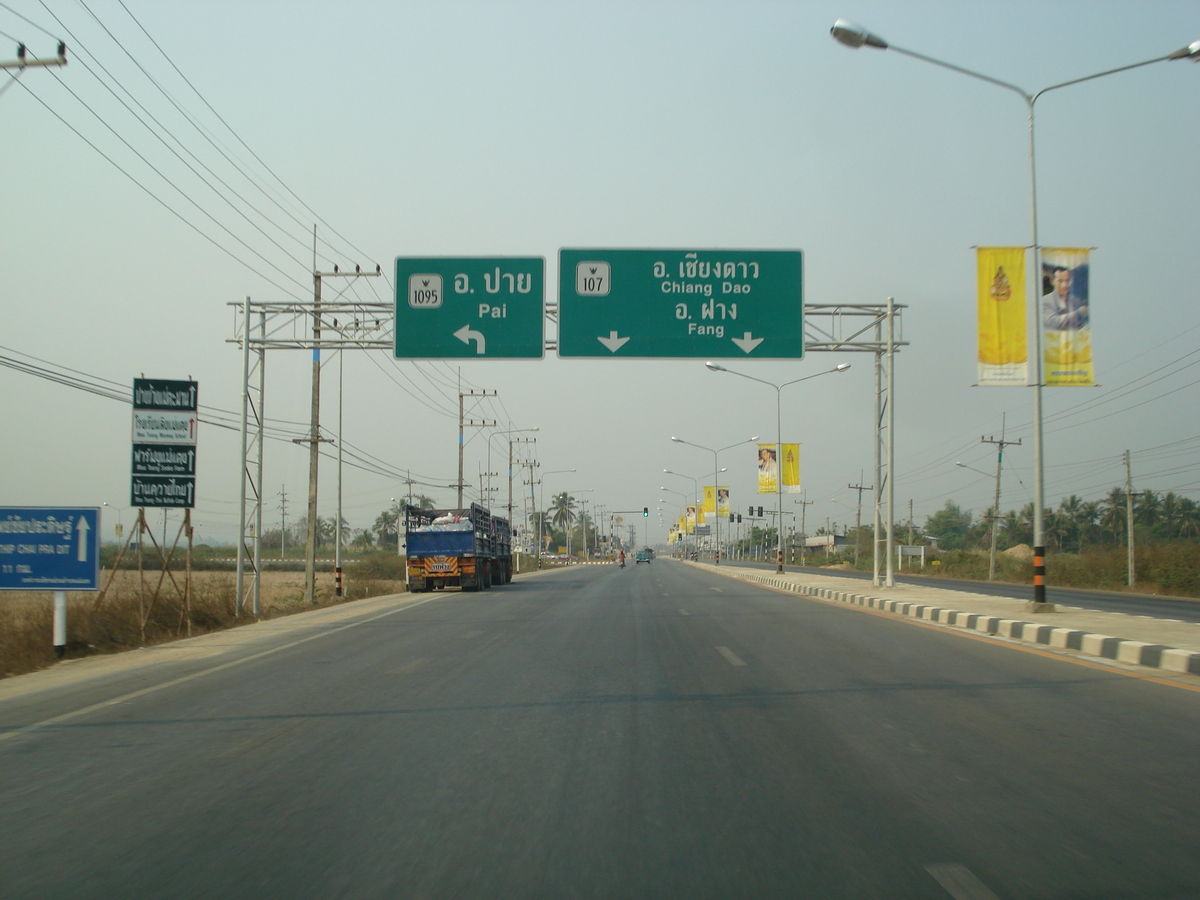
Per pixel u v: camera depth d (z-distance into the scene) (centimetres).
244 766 732
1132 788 641
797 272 2098
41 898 467
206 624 2217
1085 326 1934
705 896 458
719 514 8069
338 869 500
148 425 1978
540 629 1866
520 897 459
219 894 469
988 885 469
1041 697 1003
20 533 1571
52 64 1469
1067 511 9962
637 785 658
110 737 860
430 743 801
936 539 14238
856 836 545
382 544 13925
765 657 1367
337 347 2539
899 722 873
